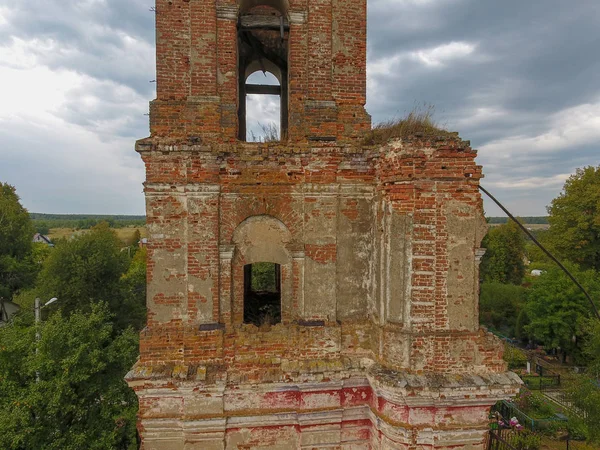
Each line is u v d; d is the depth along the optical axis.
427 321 6.99
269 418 7.50
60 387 11.87
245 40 10.39
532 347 33.44
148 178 7.29
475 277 7.12
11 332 13.37
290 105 8.15
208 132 7.73
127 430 14.33
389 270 7.21
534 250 50.53
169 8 7.66
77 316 13.91
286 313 7.93
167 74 7.67
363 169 7.88
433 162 6.96
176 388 7.16
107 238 29.62
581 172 34.16
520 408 20.11
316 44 8.13
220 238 7.62
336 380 7.48
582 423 17.42
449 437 6.96
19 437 11.00
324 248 7.80
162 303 7.43
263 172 7.67
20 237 32.28
